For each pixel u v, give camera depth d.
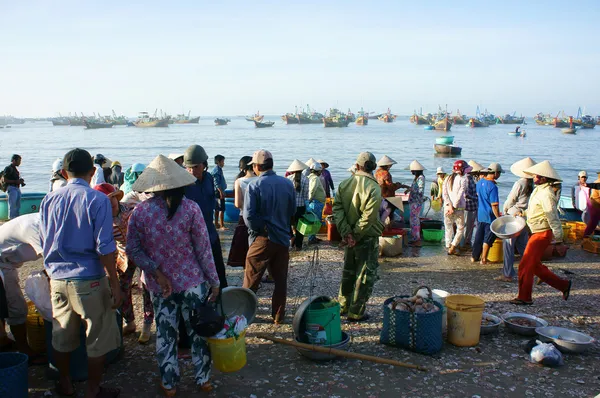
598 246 9.39
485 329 5.33
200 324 3.80
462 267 8.38
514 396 4.09
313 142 80.25
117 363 4.64
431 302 5.13
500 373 4.49
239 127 196.62
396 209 10.30
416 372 4.50
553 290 7.04
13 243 4.42
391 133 122.81
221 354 3.98
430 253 9.45
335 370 4.54
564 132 128.88
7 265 4.46
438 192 16.73
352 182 5.55
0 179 11.95
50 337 4.20
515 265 8.52
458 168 9.22
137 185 3.72
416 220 10.20
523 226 7.33
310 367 4.60
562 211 12.02
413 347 4.88
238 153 55.44
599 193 10.15
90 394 3.78
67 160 3.68
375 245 5.64
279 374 4.46
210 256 3.90
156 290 3.83
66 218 3.60
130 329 5.31
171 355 3.96
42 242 3.74
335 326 4.83
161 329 3.92
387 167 9.60
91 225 3.59
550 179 6.16
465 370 4.55
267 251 5.42
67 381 3.98
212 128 183.62
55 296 3.71
